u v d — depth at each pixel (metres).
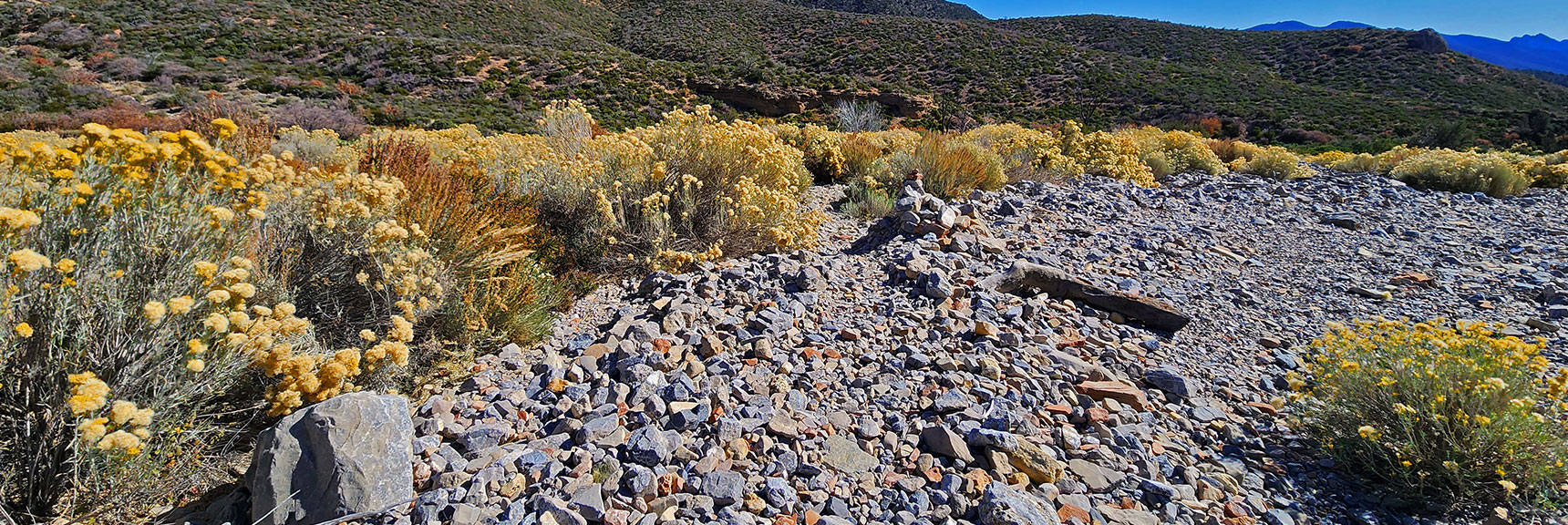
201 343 2.18
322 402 2.34
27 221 2.04
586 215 5.57
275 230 3.35
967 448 2.84
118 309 2.21
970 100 46.50
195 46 38.41
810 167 10.45
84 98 25.98
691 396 3.17
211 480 2.47
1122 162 11.83
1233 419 3.37
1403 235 7.70
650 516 2.30
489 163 6.24
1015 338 4.07
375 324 3.25
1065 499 2.56
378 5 55.00
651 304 4.40
